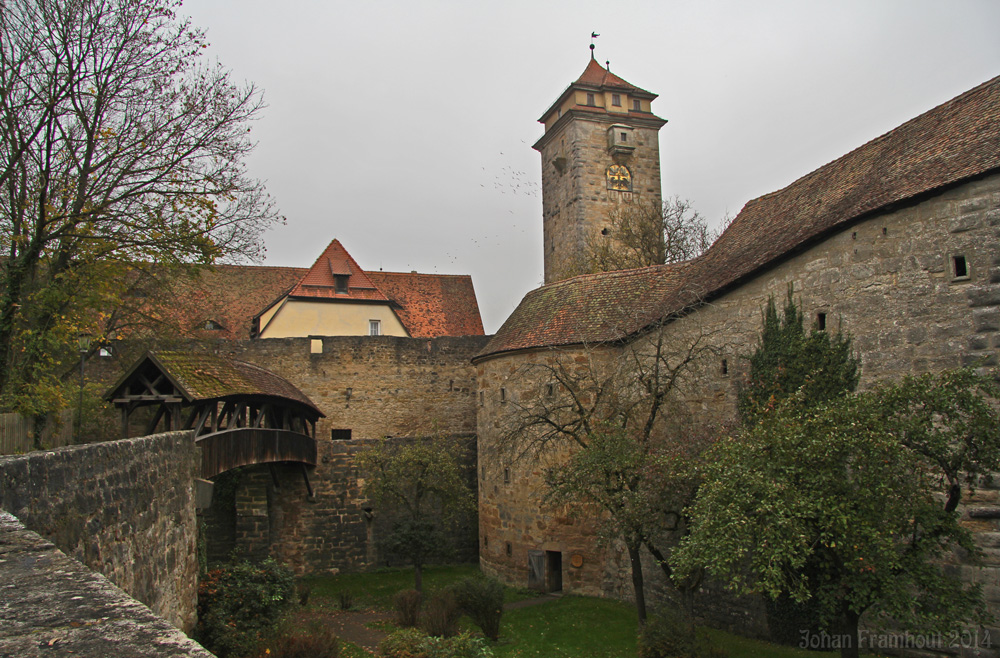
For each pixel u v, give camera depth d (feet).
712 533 32.04
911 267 43.98
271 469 82.99
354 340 96.99
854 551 30.78
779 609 48.42
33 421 54.39
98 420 83.61
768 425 35.37
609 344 65.98
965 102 48.55
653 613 56.70
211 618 39.75
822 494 31.35
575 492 47.96
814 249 49.65
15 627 8.65
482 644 41.29
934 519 31.83
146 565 31.01
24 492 20.80
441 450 78.59
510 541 70.64
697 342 52.31
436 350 98.99
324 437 94.63
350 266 122.62
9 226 52.44
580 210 140.46
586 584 65.36
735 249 62.03
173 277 61.72
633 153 143.74
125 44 51.98
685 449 48.16
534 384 69.51
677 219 134.21
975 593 32.99
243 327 118.93
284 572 45.70
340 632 55.11
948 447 32.86
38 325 54.80
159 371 54.54
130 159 53.98
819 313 48.88
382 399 96.84
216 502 81.87
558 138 150.41
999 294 40.04
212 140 56.08
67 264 54.08
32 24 48.93
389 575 83.20
